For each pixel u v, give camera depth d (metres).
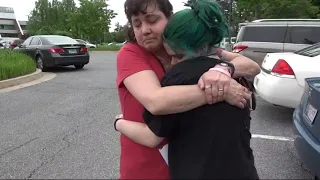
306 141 3.18
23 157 4.03
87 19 40.38
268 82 5.45
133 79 1.61
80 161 3.91
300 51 5.96
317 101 3.18
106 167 3.75
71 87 9.23
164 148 1.67
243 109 1.51
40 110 6.45
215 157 1.44
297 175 3.60
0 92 8.48
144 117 1.58
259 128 5.24
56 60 13.13
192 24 1.49
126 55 1.68
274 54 5.91
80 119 5.76
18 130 5.12
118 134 4.89
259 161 3.96
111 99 7.48
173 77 1.52
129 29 1.78
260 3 23.09
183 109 1.45
